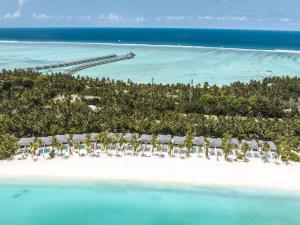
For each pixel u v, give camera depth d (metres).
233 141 71.81
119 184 60.59
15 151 69.19
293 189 59.72
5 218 52.97
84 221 52.53
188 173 63.78
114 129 79.69
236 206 55.91
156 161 67.62
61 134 77.25
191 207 55.75
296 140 73.81
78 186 59.91
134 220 52.97
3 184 59.97
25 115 81.06
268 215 54.12
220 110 94.12
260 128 77.00
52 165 65.69
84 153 70.19
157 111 89.31
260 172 64.38
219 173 63.88
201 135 78.06
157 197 57.69
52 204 56.00
